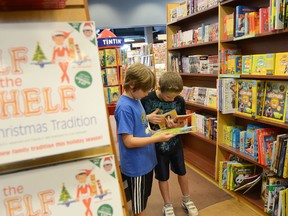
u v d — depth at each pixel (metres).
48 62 0.74
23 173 0.75
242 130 2.78
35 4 0.79
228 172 2.75
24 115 0.71
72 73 0.76
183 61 3.83
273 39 2.45
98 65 0.79
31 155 0.70
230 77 2.72
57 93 0.74
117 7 9.31
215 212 2.53
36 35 0.73
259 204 2.48
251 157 2.54
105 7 9.22
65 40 0.76
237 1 2.67
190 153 3.98
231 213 2.50
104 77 3.43
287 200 2.13
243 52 2.84
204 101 3.37
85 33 0.78
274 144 2.18
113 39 3.38
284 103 2.18
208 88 3.34
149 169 1.83
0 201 0.73
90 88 0.77
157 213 2.55
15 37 0.71
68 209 0.78
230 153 2.97
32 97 0.72
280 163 2.12
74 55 0.76
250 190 2.74
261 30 2.28
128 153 1.75
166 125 2.05
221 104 2.74
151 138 1.67
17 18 0.85
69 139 0.74
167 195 2.42
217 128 2.99
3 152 0.68
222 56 2.78
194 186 3.07
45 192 0.76
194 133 3.50
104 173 0.82
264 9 2.24
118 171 0.98
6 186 0.73
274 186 2.24
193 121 3.66
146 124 1.85
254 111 2.42
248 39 2.73
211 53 3.40
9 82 0.70
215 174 3.07
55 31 0.75
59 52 0.75
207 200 2.75
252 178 2.66
